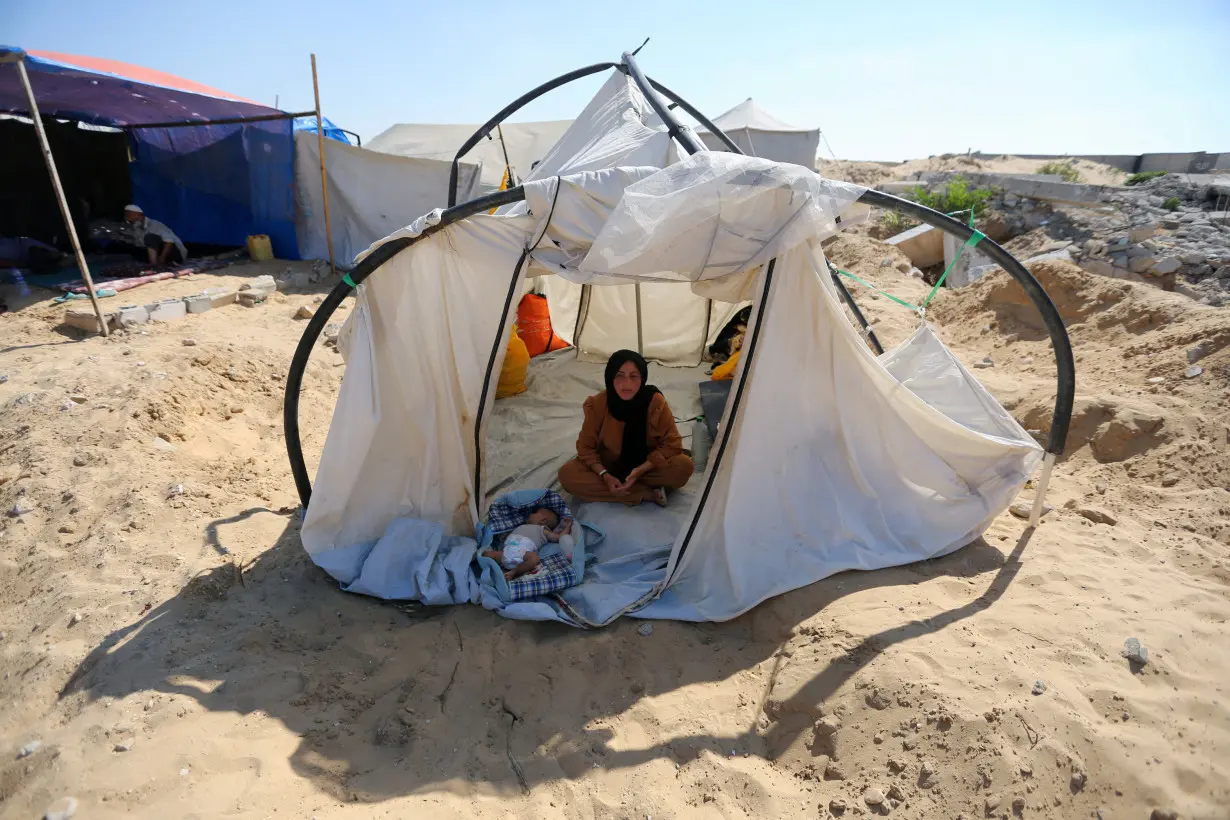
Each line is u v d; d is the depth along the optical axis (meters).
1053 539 3.99
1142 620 3.17
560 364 7.41
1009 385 5.96
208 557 4.07
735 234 3.54
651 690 3.20
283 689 3.10
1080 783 2.43
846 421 3.91
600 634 3.54
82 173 11.12
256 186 11.77
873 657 3.04
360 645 3.45
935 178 15.88
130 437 5.34
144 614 3.58
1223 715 2.62
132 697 2.97
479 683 3.23
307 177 11.62
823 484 3.92
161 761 2.64
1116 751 2.48
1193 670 2.87
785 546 3.83
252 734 2.84
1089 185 11.82
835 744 2.77
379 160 11.27
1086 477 4.73
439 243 3.76
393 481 4.08
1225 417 4.65
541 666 3.34
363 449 3.88
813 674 3.04
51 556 4.18
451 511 4.19
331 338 7.95
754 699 3.14
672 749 2.87
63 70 7.89
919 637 3.14
